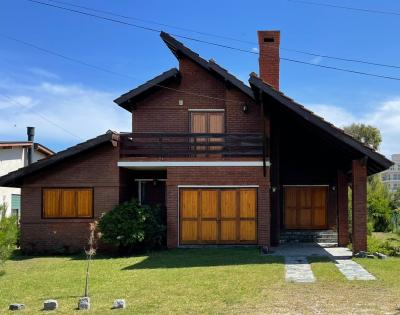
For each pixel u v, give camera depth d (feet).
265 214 59.72
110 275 42.50
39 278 42.42
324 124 51.08
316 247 63.10
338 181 66.59
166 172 67.41
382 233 109.29
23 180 63.16
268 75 67.67
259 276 39.58
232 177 60.23
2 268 47.09
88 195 62.34
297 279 38.17
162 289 35.45
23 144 93.56
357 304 29.89
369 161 53.31
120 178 62.34
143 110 67.72
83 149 60.80
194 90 67.46
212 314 27.96
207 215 60.59
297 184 73.36
